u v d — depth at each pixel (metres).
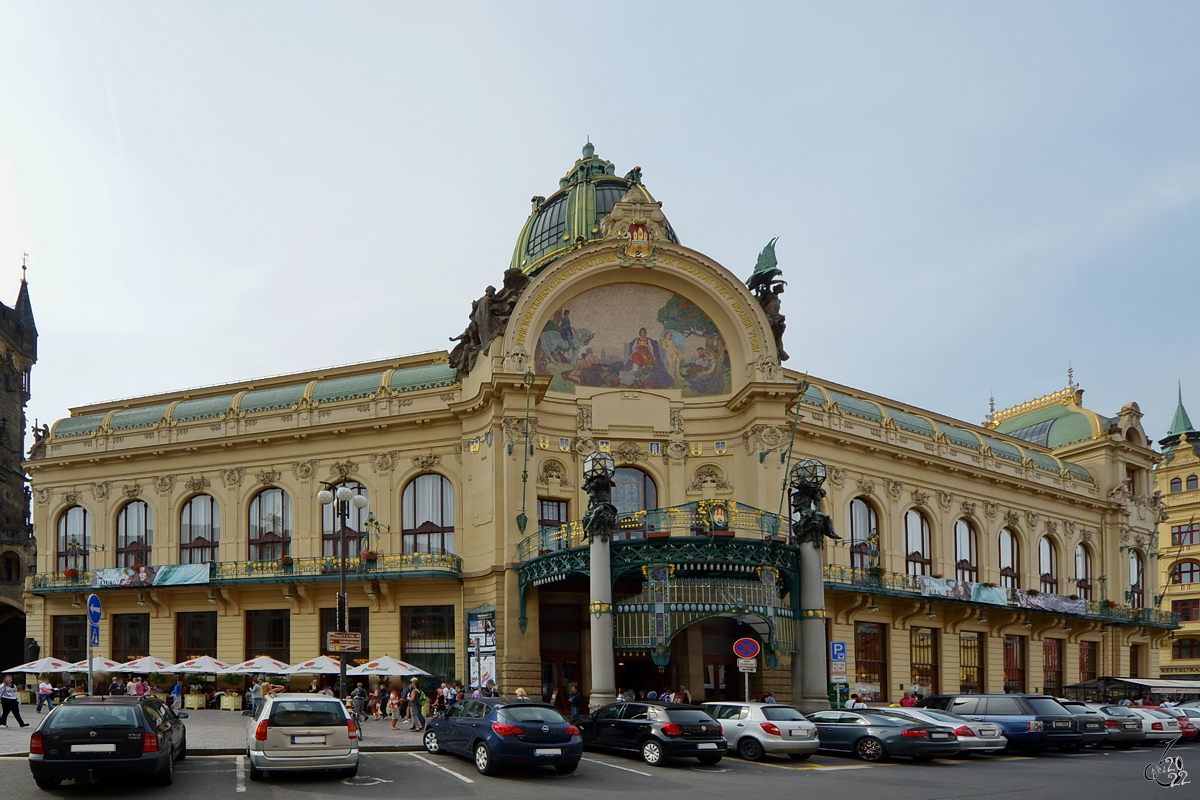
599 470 37.06
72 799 19.39
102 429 53.16
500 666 41.28
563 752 23.44
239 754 27.22
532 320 44.34
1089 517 67.69
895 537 54.03
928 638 54.62
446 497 46.88
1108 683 58.09
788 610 38.12
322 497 32.09
